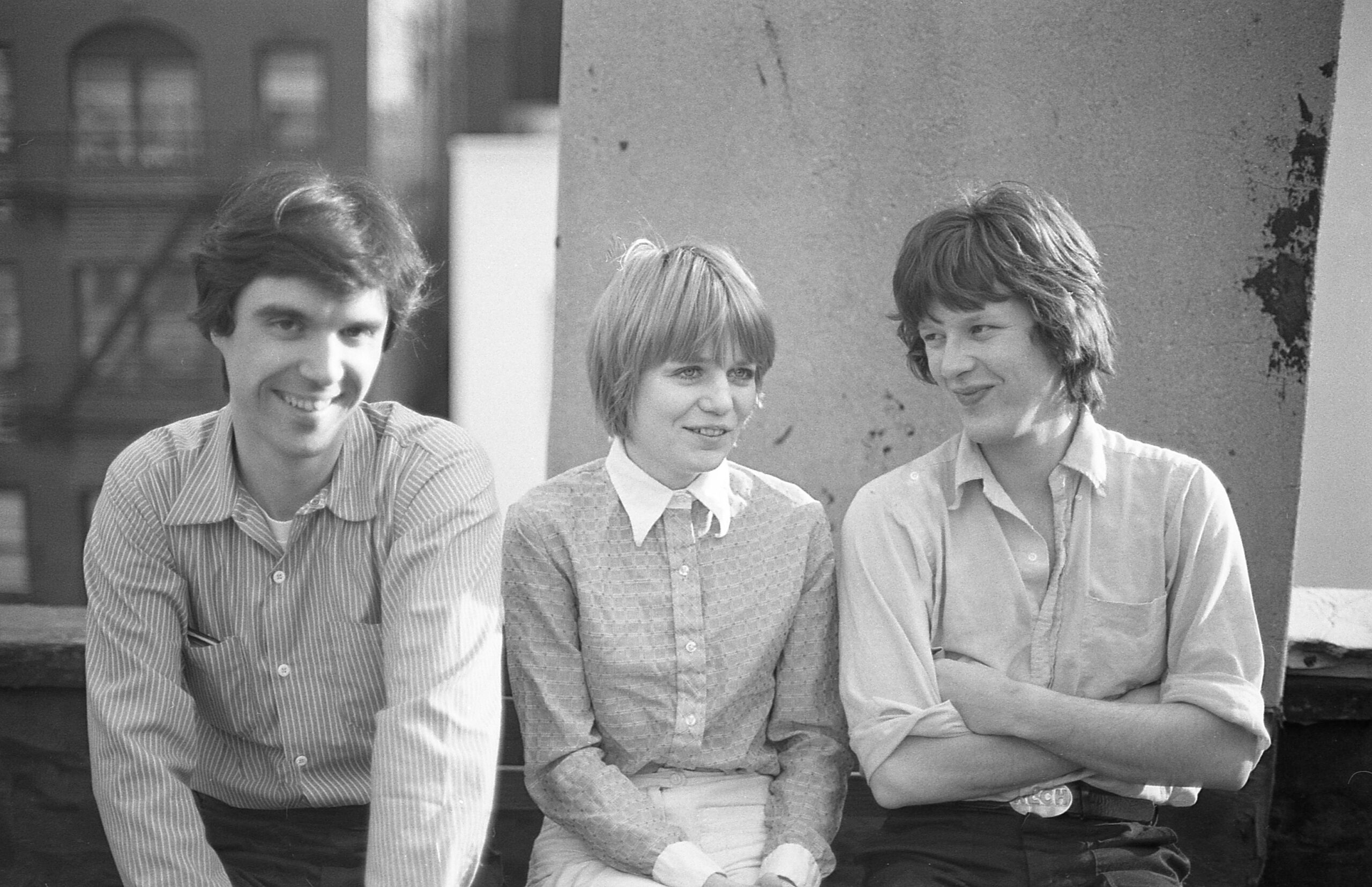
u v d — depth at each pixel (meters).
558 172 2.10
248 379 1.49
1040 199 1.67
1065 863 1.62
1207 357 2.01
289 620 1.63
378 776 1.50
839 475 2.09
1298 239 1.98
